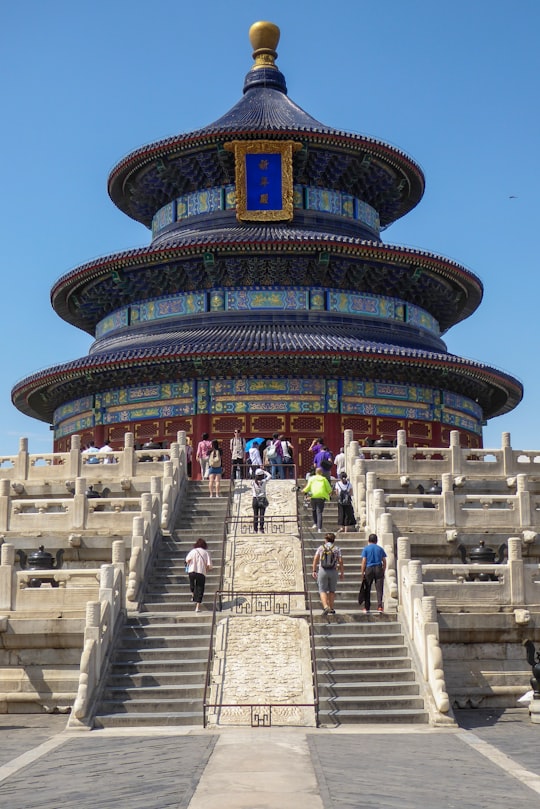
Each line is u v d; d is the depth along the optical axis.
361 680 30.11
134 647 31.73
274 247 71.94
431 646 29.45
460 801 17.45
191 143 78.19
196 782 18.92
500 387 78.88
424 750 23.23
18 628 31.62
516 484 44.41
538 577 37.72
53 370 73.31
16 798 18.28
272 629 32.31
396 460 45.91
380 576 34.09
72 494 47.50
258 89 87.38
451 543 39.19
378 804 16.98
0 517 41.22
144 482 46.41
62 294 80.69
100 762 21.95
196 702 28.86
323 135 77.38
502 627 32.38
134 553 35.53
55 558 39.28
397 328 76.19
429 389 74.12
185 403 70.50
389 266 75.69
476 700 31.92
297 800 17.17
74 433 77.12
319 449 54.91
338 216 80.50
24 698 31.31
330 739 25.03
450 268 76.88
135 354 68.88
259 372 70.00
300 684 29.64
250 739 24.98
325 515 43.69
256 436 69.31
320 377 70.38
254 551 39.38
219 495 46.31
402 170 83.50
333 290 74.88
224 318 73.75
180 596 35.59
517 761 21.77
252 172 77.69
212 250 72.38
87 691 28.42
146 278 76.31
